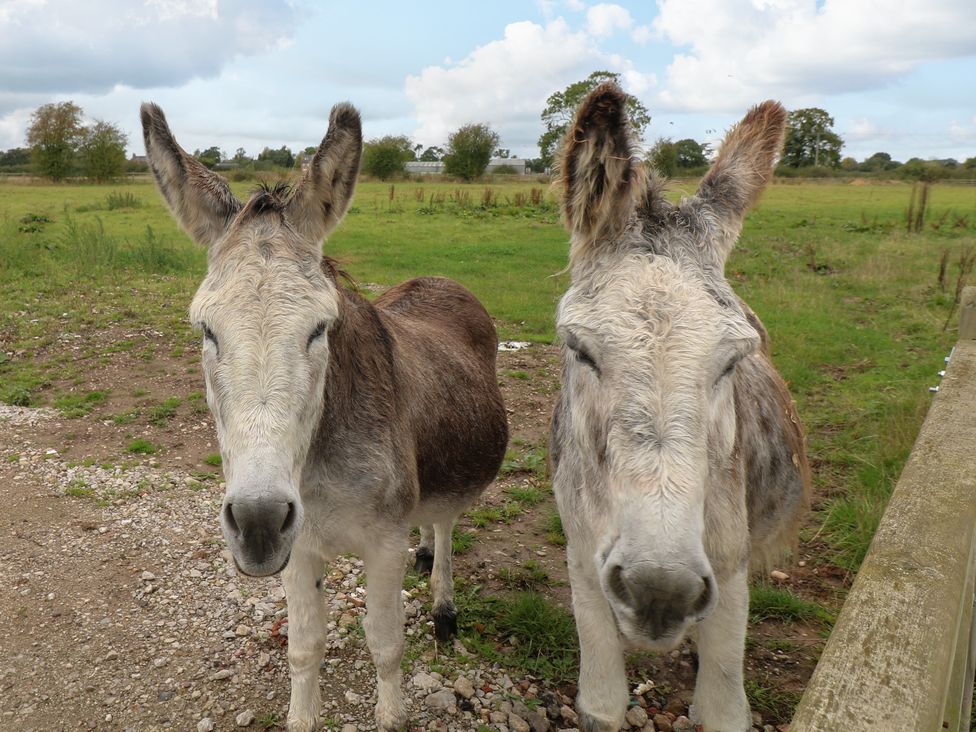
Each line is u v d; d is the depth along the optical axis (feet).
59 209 93.61
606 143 6.97
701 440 6.17
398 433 9.73
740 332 6.57
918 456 7.80
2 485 17.20
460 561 14.61
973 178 185.68
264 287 7.27
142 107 8.43
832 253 53.78
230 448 6.84
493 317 34.81
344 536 9.34
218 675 11.16
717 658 8.03
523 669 11.56
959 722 7.22
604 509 6.82
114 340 28.55
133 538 15.05
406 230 72.02
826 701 4.06
